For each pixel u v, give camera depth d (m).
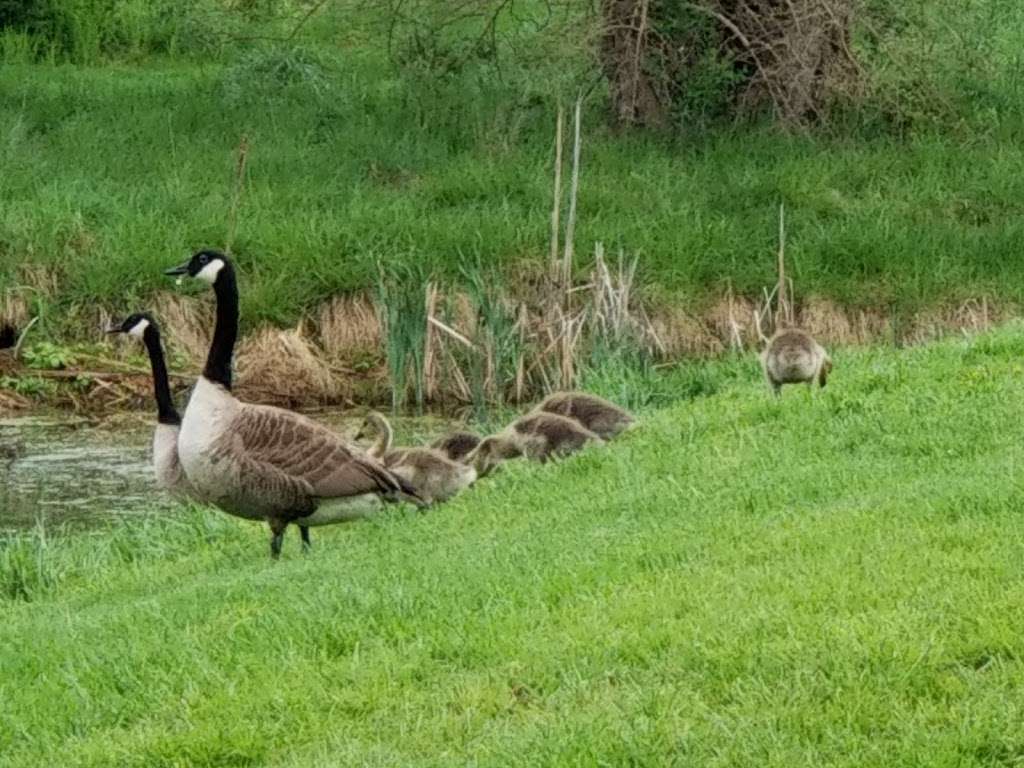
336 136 25.75
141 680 9.32
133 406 19.86
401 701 8.44
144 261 20.95
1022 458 10.98
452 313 20.39
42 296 20.84
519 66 26.95
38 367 20.20
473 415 19.70
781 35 25.69
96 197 22.48
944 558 8.99
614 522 11.27
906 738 7.12
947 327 21.08
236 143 25.41
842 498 10.88
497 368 19.88
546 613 9.26
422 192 23.48
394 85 28.88
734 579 9.20
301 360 20.39
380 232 21.75
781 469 11.81
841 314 21.22
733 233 22.28
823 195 23.64
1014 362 13.94
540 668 8.43
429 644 9.04
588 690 8.12
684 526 10.67
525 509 12.35
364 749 7.95
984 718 7.18
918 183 24.30
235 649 9.49
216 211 22.19
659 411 15.43
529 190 23.34
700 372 18.30
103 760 8.30
